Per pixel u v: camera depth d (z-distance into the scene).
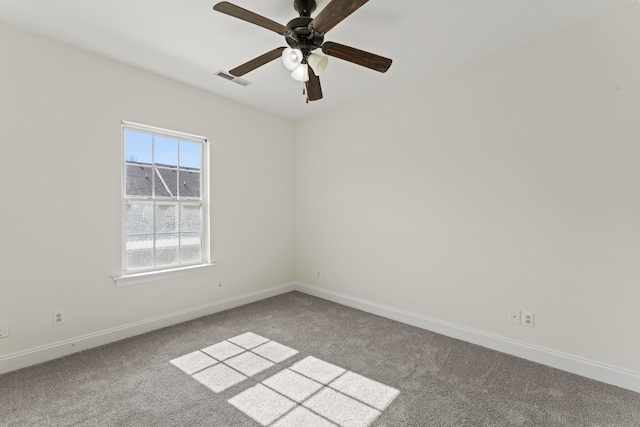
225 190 3.50
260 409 1.79
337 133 3.77
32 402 1.82
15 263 2.18
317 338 2.76
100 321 2.58
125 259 2.76
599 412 1.76
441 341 2.70
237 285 3.65
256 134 3.82
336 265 3.81
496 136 2.52
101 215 2.58
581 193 2.14
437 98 2.87
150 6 1.94
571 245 2.19
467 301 2.71
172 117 3.02
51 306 2.33
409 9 1.97
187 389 1.97
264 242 3.94
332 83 3.09
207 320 3.18
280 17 2.10
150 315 2.90
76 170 2.45
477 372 2.20
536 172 2.33
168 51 2.50
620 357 2.02
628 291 1.99
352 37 2.30
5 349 2.14
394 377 2.13
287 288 4.24
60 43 2.36
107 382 2.04
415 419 1.71
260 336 2.79
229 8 1.55
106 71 2.59
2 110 2.12
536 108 2.32
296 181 4.32
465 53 2.53
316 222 4.05
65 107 2.39
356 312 3.45
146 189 2.91
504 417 1.73
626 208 1.99
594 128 2.08
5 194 2.14
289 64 1.84
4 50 2.13
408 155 3.10
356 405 1.83
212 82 3.08
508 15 2.03
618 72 1.99
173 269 3.04
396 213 3.21
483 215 2.60
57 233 2.36
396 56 2.57
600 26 2.04
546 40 2.26
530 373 2.18
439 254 2.88
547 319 2.29
